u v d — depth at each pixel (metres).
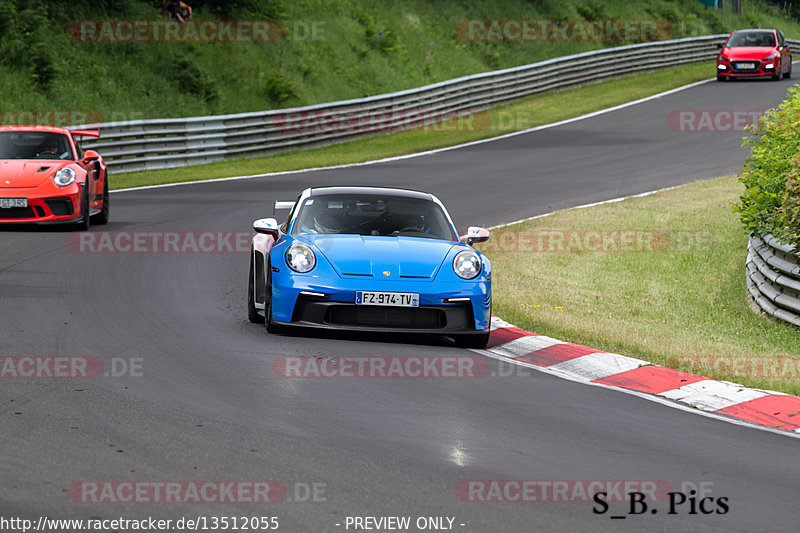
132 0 124.88
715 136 102.31
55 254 48.09
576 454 21.70
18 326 32.69
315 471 19.78
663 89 135.38
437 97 120.31
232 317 35.97
